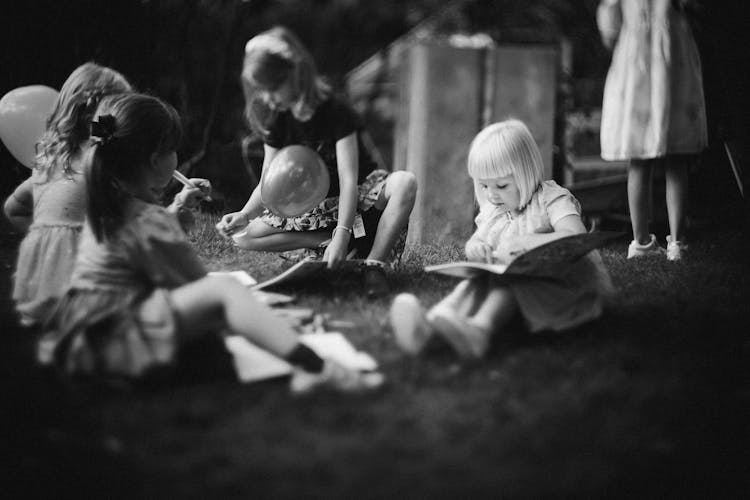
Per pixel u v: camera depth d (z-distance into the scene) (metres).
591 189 6.43
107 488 2.17
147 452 2.33
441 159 6.55
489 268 3.13
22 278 3.44
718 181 6.29
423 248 4.97
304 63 3.71
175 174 3.68
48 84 6.36
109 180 2.96
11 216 3.97
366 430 2.45
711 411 2.60
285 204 3.72
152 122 3.10
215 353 2.94
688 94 4.63
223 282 2.80
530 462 2.29
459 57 6.80
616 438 2.42
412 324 2.95
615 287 3.95
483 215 3.82
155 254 2.89
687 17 5.11
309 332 3.31
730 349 3.13
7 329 3.41
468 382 2.79
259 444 2.37
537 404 2.63
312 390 2.69
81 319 2.78
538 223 3.62
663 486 2.20
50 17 6.23
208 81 7.71
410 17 14.16
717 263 4.54
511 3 12.00
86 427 2.48
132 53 6.71
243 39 8.45
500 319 3.20
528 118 6.94
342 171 3.93
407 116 8.39
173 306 2.77
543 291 3.27
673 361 2.99
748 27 5.88
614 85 4.72
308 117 3.81
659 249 4.86
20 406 2.62
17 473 2.24
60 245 3.43
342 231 3.85
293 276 3.79
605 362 2.98
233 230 4.19
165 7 6.93
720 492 2.18
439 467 2.25
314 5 14.09
